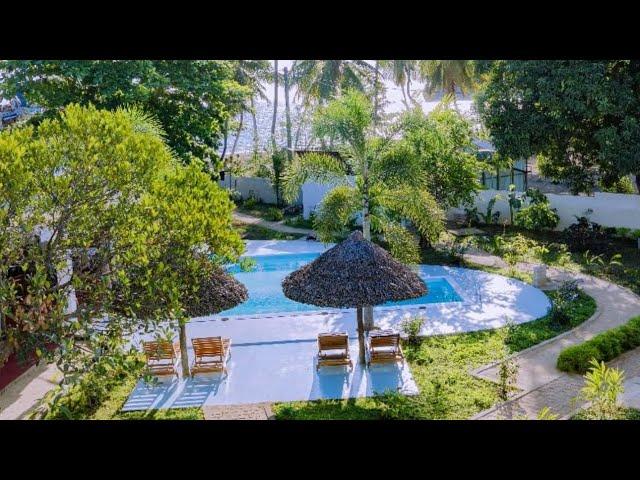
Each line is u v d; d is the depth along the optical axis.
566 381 14.22
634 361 15.18
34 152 9.73
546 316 18.56
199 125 28.06
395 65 42.31
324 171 18.42
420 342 16.92
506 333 17.23
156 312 10.06
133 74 25.17
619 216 26.64
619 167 25.42
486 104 28.69
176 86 26.81
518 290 21.12
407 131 18.22
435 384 14.26
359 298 14.25
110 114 10.96
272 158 37.19
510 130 27.44
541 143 27.64
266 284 23.61
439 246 26.67
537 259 24.38
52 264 9.91
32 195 9.70
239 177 39.03
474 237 27.33
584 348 14.88
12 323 12.20
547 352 15.97
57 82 25.61
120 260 10.09
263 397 14.14
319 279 14.74
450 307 19.83
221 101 29.52
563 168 29.72
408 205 17.91
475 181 25.09
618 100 24.77
